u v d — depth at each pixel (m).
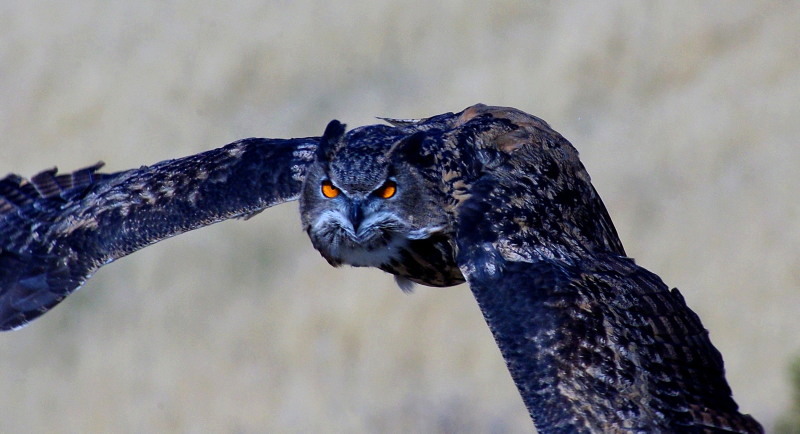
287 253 27.06
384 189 9.27
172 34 36.69
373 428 21.48
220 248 27.64
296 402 22.52
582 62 30.98
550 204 8.77
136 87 35.09
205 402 23.44
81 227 10.15
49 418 24.78
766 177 25.44
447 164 9.06
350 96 33.66
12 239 10.37
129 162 32.62
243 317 25.34
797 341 21.03
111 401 24.45
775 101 27.75
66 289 10.06
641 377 7.69
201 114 33.94
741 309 22.16
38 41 37.81
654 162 26.91
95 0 38.97
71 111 34.62
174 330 25.89
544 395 7.57
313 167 9.57
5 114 35.16
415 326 22.97
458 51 33.66
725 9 31.14
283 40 35.69
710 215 24.78
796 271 22.56
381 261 9.75
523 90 30.81
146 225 9.88
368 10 35.88
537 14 33.66
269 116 33.72
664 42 30.70
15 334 26.64
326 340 23.62
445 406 21.36
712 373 7.93
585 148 28.20
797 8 30.55
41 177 10.68
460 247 8.42
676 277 23.45
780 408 19.31
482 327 22.52
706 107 28.19
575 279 8.04
